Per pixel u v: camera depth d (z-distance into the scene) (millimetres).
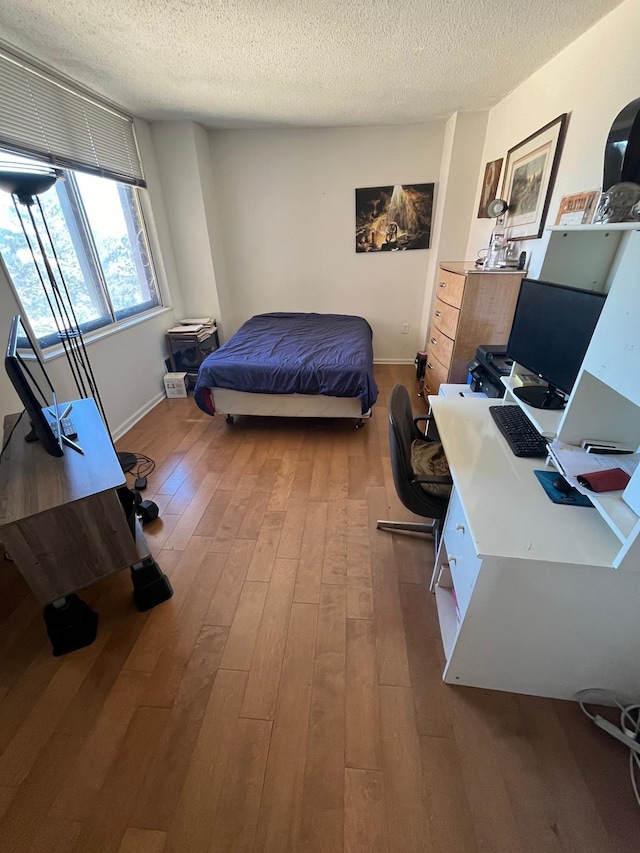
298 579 1662
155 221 3459
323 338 3256
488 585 1019
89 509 1262
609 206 1284
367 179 3721
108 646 1398
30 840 958
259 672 1306
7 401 1932
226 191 3859
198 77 2359
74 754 1110
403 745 1117
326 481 2338
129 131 3053
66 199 2482
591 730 1154
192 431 2992
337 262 4113
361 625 1461
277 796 1019
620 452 1152
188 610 1531
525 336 1571
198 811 995
